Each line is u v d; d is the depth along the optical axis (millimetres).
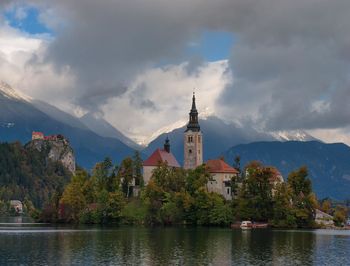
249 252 156125
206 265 133125
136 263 134500
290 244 179375
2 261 135250
